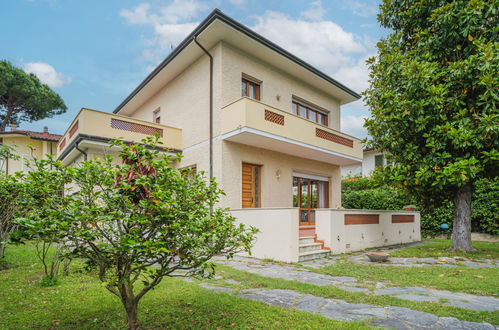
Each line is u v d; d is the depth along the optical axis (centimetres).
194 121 1152
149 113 1522
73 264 646
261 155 1127
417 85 768
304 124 1134
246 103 927
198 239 270
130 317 298
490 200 1238
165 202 260
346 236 957
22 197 290
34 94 2323
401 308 394
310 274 612
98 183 277
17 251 820
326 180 1478
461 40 800
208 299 412
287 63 1205
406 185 890
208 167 1050
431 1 830
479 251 876
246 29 996
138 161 300
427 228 1481
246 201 1071
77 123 1052
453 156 780
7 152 698
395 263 742
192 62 1187
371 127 906
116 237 264
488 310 388
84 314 363
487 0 761
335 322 333
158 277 294
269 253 800
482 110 748
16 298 423
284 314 357
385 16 956
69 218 236
